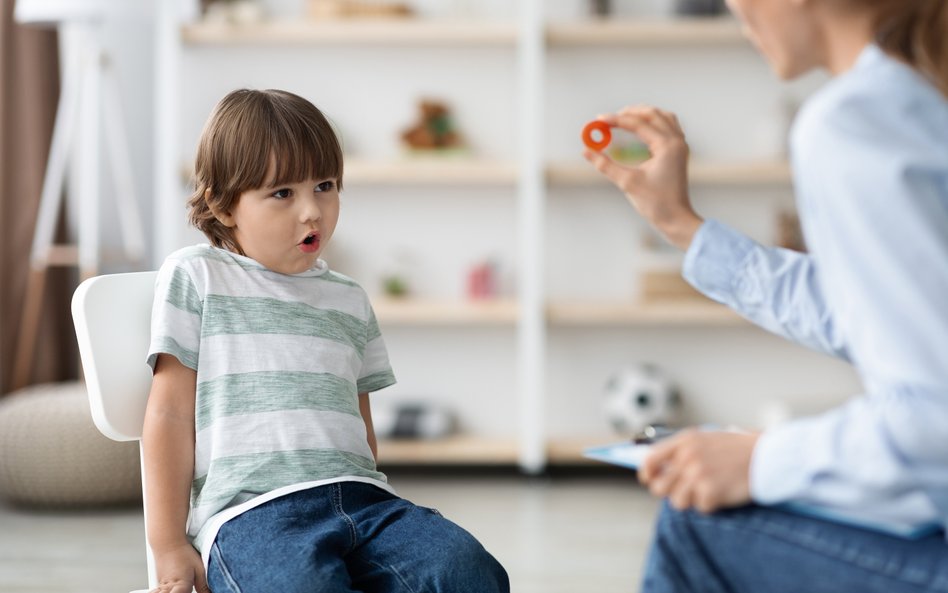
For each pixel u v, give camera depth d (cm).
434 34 432
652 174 142
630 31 431
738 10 109
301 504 146
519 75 457
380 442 437
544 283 461
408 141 441
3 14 428
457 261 462
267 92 165
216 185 160
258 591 134
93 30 420
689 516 107
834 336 129
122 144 452
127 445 362
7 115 432
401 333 464
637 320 433
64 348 461
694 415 465
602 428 464
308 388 156
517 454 433
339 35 432
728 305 139
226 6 439
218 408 151
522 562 306
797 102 451
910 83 98
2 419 360
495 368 465
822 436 96
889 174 92
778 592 103
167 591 137
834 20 104
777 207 457
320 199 162
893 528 100
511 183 462
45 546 317
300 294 163
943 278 91
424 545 144
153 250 477
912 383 92
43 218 416
